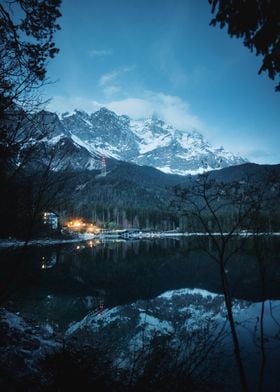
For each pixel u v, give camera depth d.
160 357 7.40
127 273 40.84
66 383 6.18
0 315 15.06
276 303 21.00
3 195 5.66
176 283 33.00
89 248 80.00
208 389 8.30
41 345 12.16
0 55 6.02
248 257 38.47
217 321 17.64
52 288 28.88
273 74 4.09
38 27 6.23
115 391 6.36
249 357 12.14
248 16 4.07
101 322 19.12
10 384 7.48
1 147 5.71
